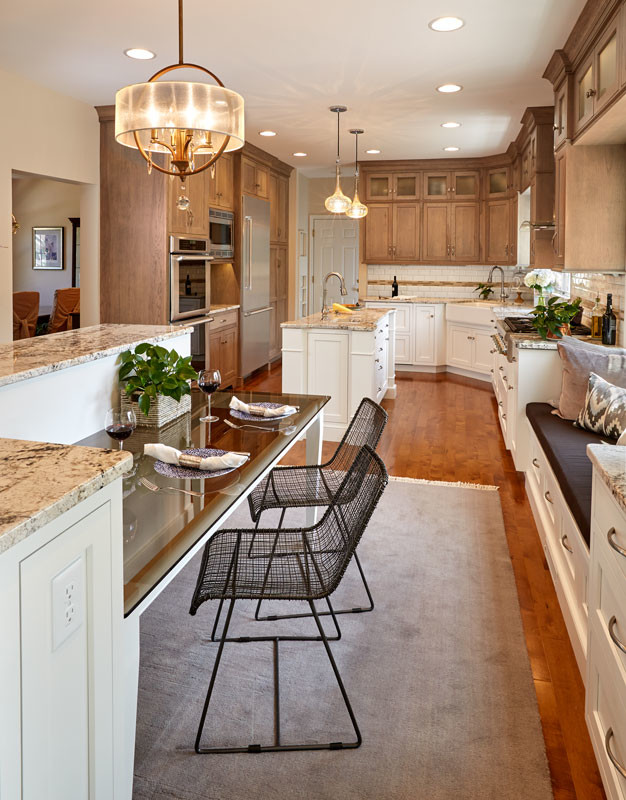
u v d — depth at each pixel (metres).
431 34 4.11
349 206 6.63
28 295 9.55
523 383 4.35
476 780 1.87
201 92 2.38
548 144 5.99
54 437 2.38
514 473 4.74
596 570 1.99
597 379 3.62
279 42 4.25
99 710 1.26
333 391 5.50
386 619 2.74
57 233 11.16
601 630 1.90
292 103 5.75
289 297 9.98
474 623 2.71
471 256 8.88
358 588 3.01
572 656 2.50
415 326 9.06
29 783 1.06
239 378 7.84
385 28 4.00
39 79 5.08
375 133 7.06
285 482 2.97
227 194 7.47
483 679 2.34
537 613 2.82
